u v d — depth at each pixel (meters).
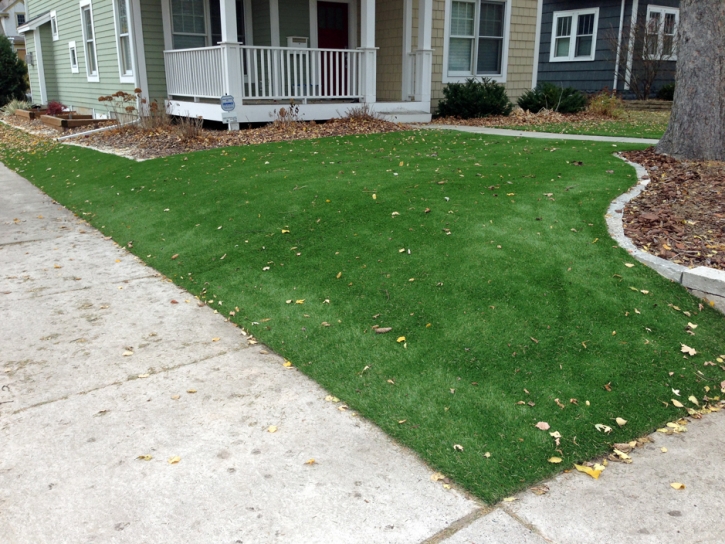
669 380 3.75
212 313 4.83
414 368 3.81
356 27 15.41
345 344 4.13
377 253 5.36
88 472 2.93
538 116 15.04
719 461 3.05
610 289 4.67
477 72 15.98
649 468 2.99
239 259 5.69
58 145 13.30
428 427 3.27
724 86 8.08
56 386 3.74
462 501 2.74
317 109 12.80
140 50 13.48
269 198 6.96
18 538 2.50
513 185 6.89
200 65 12.46
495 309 4.39
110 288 5.40
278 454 3.06
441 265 5.03
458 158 8.70
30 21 22.33
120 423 3.34
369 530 2.55
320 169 8.17
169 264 5.90
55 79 21.62
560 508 2.69
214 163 9.07
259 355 4.12
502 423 3.29
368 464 2.99
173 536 2.52
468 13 15.42
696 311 4.55
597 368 3.81
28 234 7.16
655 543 2.49
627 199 6.41
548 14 21.80
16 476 2.90
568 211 6.03
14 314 4.83
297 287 5.01
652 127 13.54
